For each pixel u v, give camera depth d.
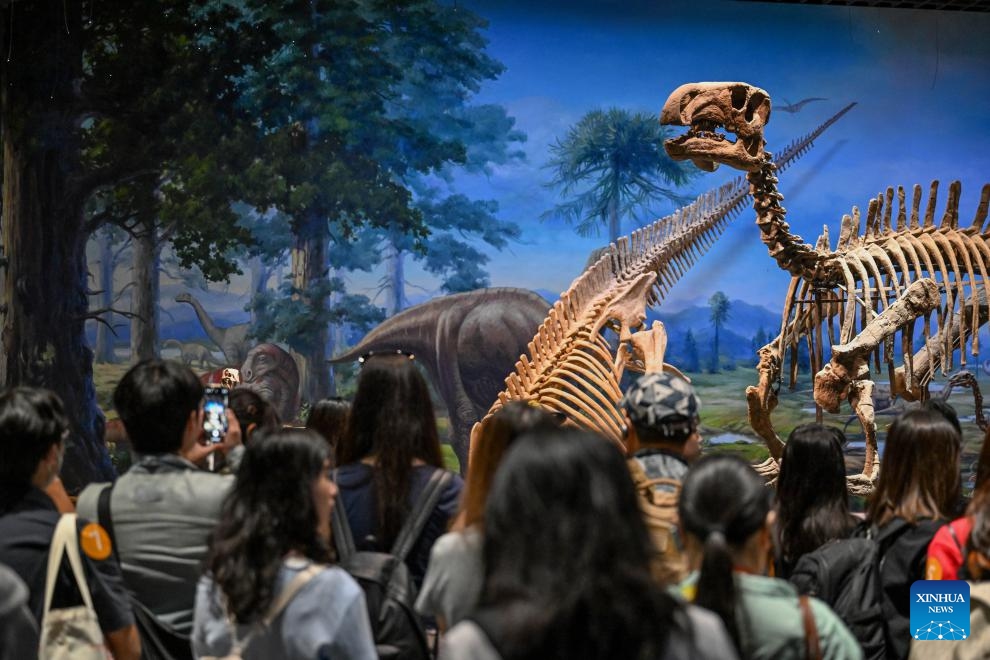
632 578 1.52
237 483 2.47
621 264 8.19
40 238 13.52
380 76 14.12
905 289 7.53
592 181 14.45
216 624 2.42
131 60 13.77
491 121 14.35
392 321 14.09
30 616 2.27
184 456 3.06
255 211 14.12
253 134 13.97
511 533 1.56
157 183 13.82
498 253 14.34
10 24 13.55
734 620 2.04
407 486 3.12
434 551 2.62
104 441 13.63
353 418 3.25
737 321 14.70
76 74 13.68
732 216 10.23
